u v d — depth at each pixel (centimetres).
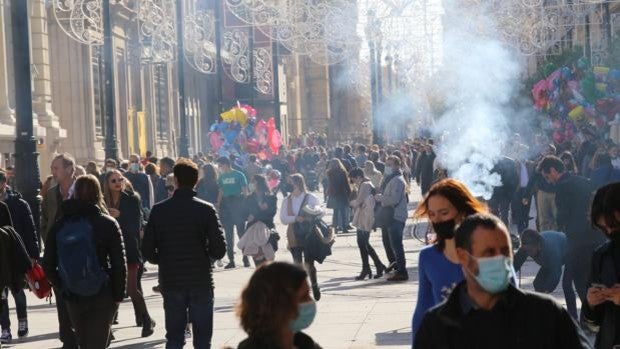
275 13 6041
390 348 1802
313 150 8469
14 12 2627
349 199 4403
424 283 999
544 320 738
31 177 2645
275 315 670
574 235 1777
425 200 998
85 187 1488
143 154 7406
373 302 2402
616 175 2673
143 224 2416
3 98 5369
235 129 6650
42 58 5869
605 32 6384
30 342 2034
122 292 1494
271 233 2664
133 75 7631
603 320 1005
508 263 730
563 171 1797
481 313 741
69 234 1465
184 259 1534
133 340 2012
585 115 5106
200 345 1553
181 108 5703
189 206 1541
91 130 6506
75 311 1489
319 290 2491
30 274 1786
